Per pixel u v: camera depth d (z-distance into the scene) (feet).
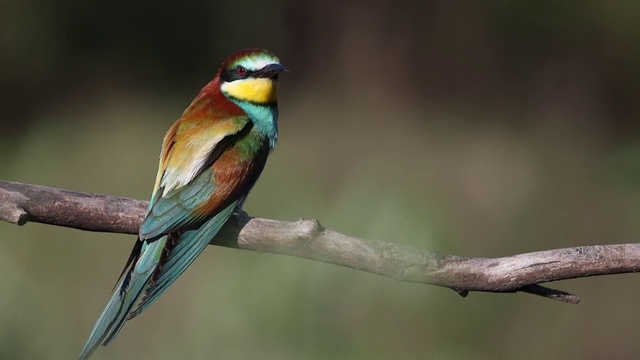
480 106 67.46
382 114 64.54
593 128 65.82
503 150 58.08
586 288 38.88
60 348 32.45
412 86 68.59
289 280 30.45
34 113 65.26
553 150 58.23
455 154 56.85
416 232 33.71
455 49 69.05
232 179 22.18
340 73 69.41
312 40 70.59
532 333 35.55
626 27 67.36
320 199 44.70
